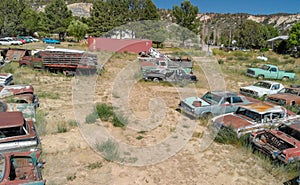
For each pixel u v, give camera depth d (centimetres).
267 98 1315
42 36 5981
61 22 5756
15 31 5434
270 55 4538
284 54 4806
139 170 676
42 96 1281
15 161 561
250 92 1462
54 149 751
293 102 1251
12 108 893
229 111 1058
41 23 5844
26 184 481
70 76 1839
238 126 853
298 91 1338
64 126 898
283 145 717
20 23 5556
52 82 1641
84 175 637
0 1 5356
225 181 641
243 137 834
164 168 691
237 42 7575
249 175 672
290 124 756
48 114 1031
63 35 5969
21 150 634
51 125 911
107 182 615
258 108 913
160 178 644
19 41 4334
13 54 2158
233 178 655
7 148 618
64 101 1222
